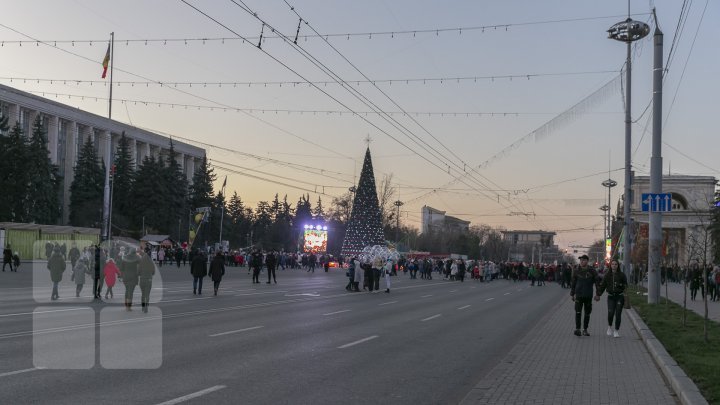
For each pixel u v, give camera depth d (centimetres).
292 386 917
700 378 961
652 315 2116
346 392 895
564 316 2344
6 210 6931
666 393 923
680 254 6178
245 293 3003
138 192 8444
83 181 8306
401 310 2367
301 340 1420
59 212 7900
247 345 1308
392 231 11488
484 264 6538
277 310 2164
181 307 2158
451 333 1673
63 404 760
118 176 8481
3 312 1783
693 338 1474
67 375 932
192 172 12544
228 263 7019
